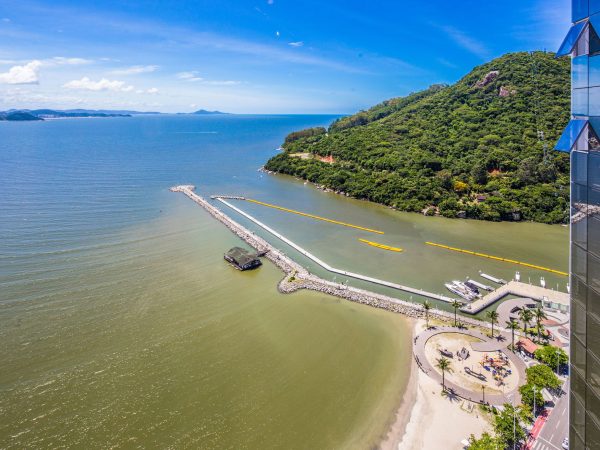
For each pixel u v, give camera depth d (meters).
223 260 101.81
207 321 74.25
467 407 53.84
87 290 83.62
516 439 47.50
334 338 69.50
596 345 17.80
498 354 63.62
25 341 66.69
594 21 16.33
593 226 17.36
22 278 87.44
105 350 65.38
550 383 54.28
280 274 94.62
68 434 50.12
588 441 19.03
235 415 53.53
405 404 55.03
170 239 115.06
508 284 87.12
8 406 53.91
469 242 115.44
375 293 84.06
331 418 53.16
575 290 19.34
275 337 69.81
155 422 52.25
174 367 62.03
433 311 76.75
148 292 83.94
